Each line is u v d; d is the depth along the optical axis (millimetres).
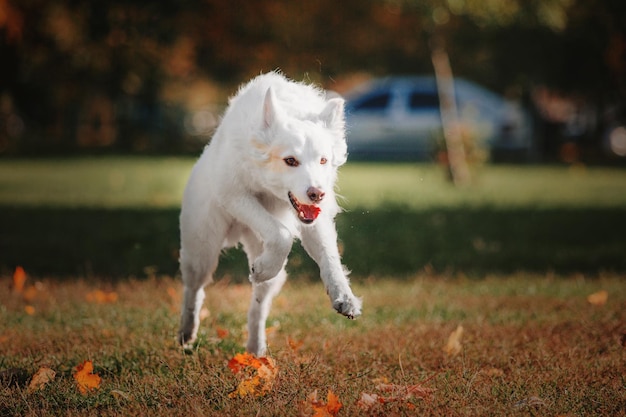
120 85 33375
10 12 19109
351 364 6219
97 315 7898
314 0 22969
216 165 6117
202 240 6359
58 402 5383
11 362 6273
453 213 15930
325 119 6004
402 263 11305
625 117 36125
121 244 12344
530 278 10156
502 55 31875
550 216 15742
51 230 13609
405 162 29375
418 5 19594
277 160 5746
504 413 5031
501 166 28656
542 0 19172
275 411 5004
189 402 5207
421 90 30000
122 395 5352
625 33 28953
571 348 6527
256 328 6496
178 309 8031
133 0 18688
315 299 8773
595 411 5188
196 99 41781
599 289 9273
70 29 21203
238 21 22141
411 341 6848
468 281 10094
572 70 32594
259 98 6113
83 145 39000
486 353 6496
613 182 23141
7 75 30078
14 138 39531
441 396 5316
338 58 25141
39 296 8844
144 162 29047
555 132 35656
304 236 5980
